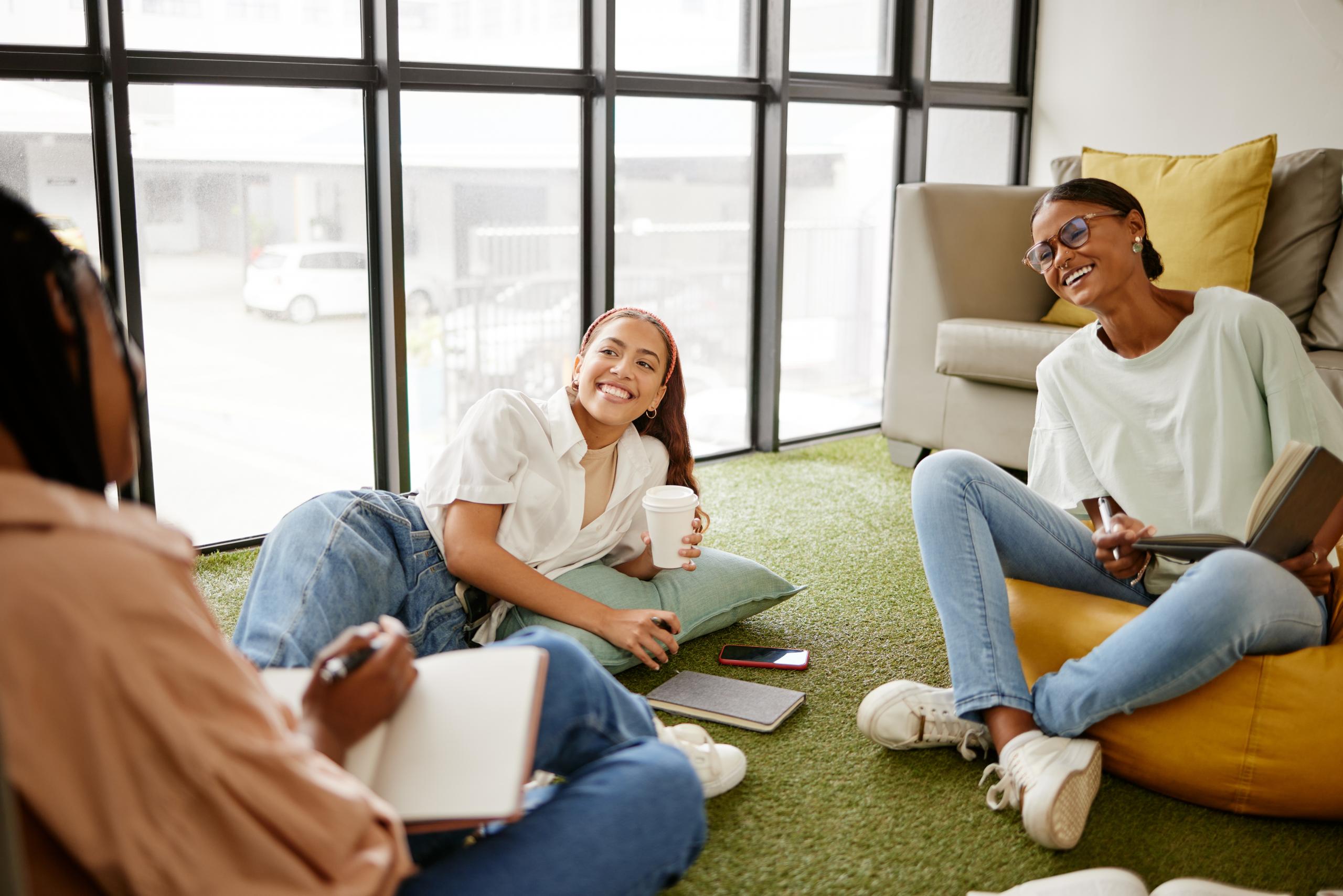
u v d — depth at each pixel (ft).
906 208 11.01
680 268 11.07
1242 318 5.01
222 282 8.32
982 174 13.74
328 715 2.79
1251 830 4.66
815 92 11.55
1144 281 5.28
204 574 8.04
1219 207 9.47
